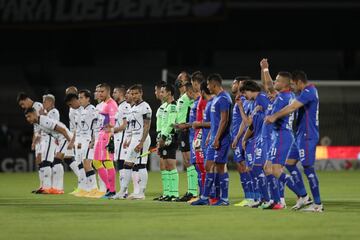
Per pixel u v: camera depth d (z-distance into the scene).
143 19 88.31
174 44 103.69
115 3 88.56
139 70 103.31
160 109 43.31
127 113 43.56
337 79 105.88
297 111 33.97
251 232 26.81
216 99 37.12
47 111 48.81
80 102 46.09
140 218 31.70
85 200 42.25
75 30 103.00
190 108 41.75
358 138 86.75
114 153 44.44
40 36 103.44
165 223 29.66
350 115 87.00
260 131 36.31
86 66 103.31
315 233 26.56
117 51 107.69
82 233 26.69
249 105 37.53
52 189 48.41
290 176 34.94
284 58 107.06
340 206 38.28
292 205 39.12
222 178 37.91
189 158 41.94
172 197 42.06
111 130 44.59
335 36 104.25
